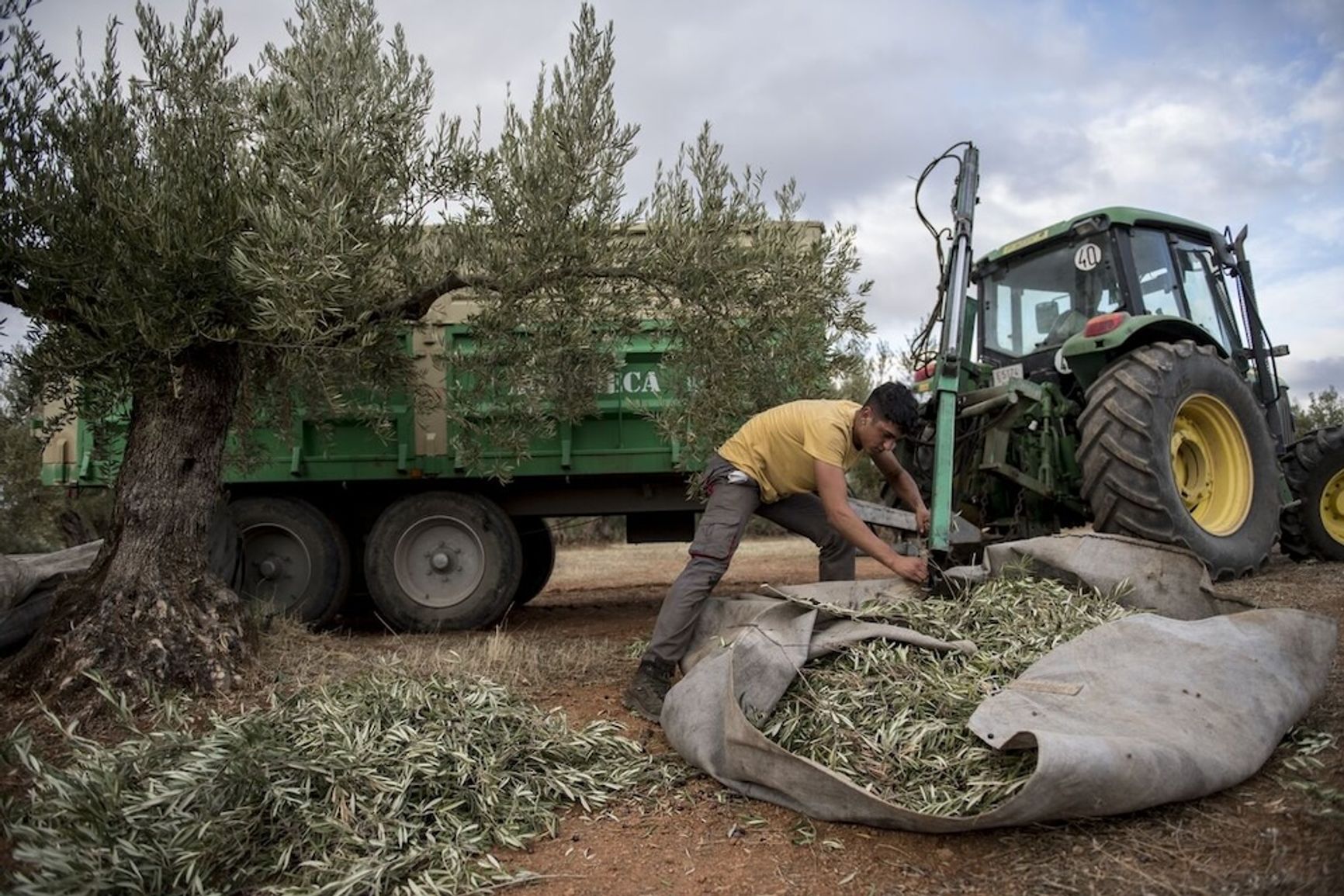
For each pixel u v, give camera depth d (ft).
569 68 14.56
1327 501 20.16
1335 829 7.18
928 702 9.16
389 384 16.33
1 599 14.74
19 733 9.02
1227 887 6.59
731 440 12.15
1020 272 20.58
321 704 9.94
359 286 12.18
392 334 14.82
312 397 17.43
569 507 20.88
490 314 15.64
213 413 13.55
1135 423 15.76
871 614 10.78
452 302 19.45
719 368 15.24
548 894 7.38
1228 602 11.02
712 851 8.00
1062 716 8.28
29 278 12.23
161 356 12.30
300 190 11.55
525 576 26.55
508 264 14.65
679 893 7.32
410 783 8.48
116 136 12.57
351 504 21.42
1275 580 16.80
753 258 14.82
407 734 9.28
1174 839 7.39
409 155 14.71
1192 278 20.02
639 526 21.95
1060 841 7.57
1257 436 17.53
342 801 8.10
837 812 8.18
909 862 7.55
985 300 21.43
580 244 14.52
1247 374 20.81
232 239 11.68
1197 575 11.30
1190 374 16.44
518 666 14.20
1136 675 8.77
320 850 7.66
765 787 8.72
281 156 12.21
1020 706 8.43
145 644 12.32
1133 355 16.57
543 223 14.19
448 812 8.29
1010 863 7.36
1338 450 19.83
